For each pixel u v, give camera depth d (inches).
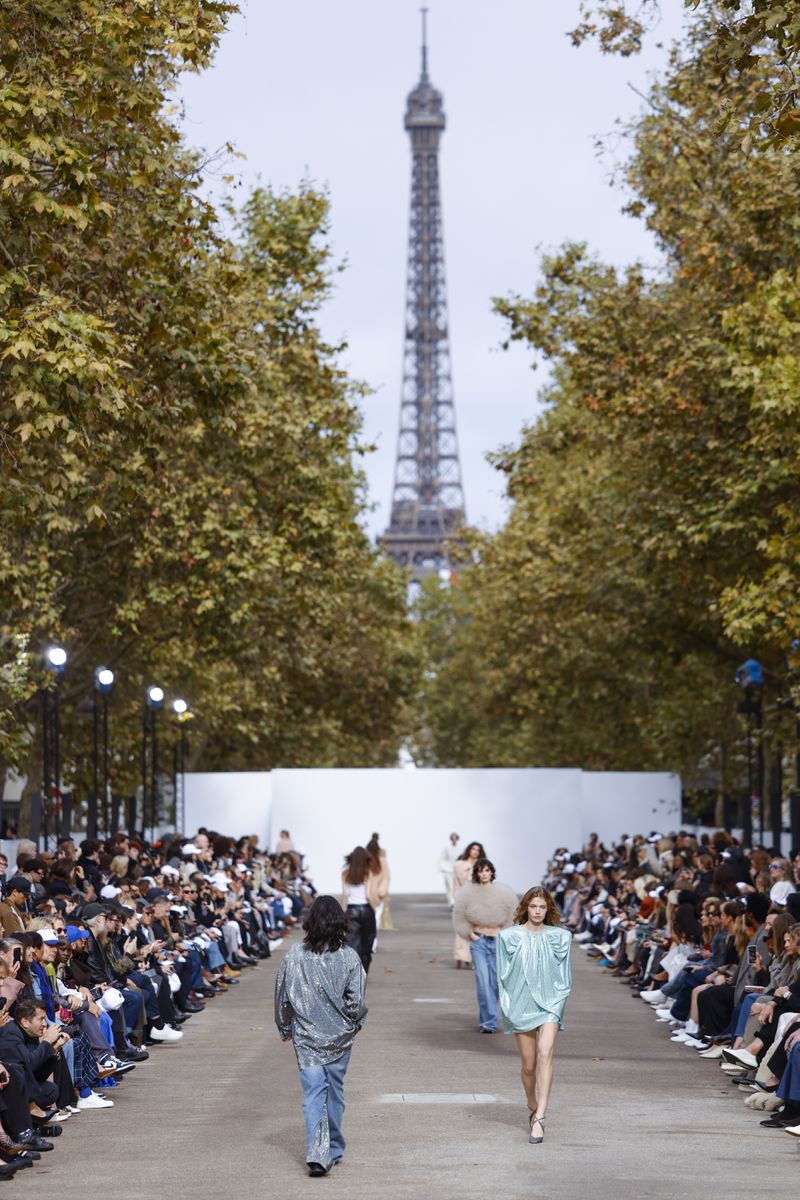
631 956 1108.5
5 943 541.3
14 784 2433.6
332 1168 478.3
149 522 1316.4
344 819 2100.1
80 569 1400.1
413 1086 648.4
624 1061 727.1
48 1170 483.2
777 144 605.3
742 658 1544.0
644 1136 533.3
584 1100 612.7
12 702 1305.4
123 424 903.1
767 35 574.2
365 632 2422.5
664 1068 703.7
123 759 1895.9
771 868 866.1
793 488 1183.6
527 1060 543.5
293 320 1550.2
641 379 1293.1
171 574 1414.9
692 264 1251.8
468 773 2100.1
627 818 2116.1
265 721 2153.1
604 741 2379.4
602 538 1663.4
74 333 698.8
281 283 1551.4
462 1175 464.8
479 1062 723.4
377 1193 438.6
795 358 1006.4
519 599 2054.6
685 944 936.3
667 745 1973.4
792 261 1176.8
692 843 1193.4
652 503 1378.0
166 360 895.7
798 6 561.0
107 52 740.0
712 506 1221.7
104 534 1378.0
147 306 868.6
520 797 2100.1
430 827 2103.8
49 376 686.5
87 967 701.9
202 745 2306.8
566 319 1365.7
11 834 1530.5
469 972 1203.2
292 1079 674.8
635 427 1343.5
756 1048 644.1
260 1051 766.5
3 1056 522.3
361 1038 812.6
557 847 2091.5
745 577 1262.3
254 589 1428.4
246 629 1464.1
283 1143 523.2
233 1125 560.7
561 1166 478.9
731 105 625.6
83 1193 446.6
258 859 1526.8
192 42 739.4
